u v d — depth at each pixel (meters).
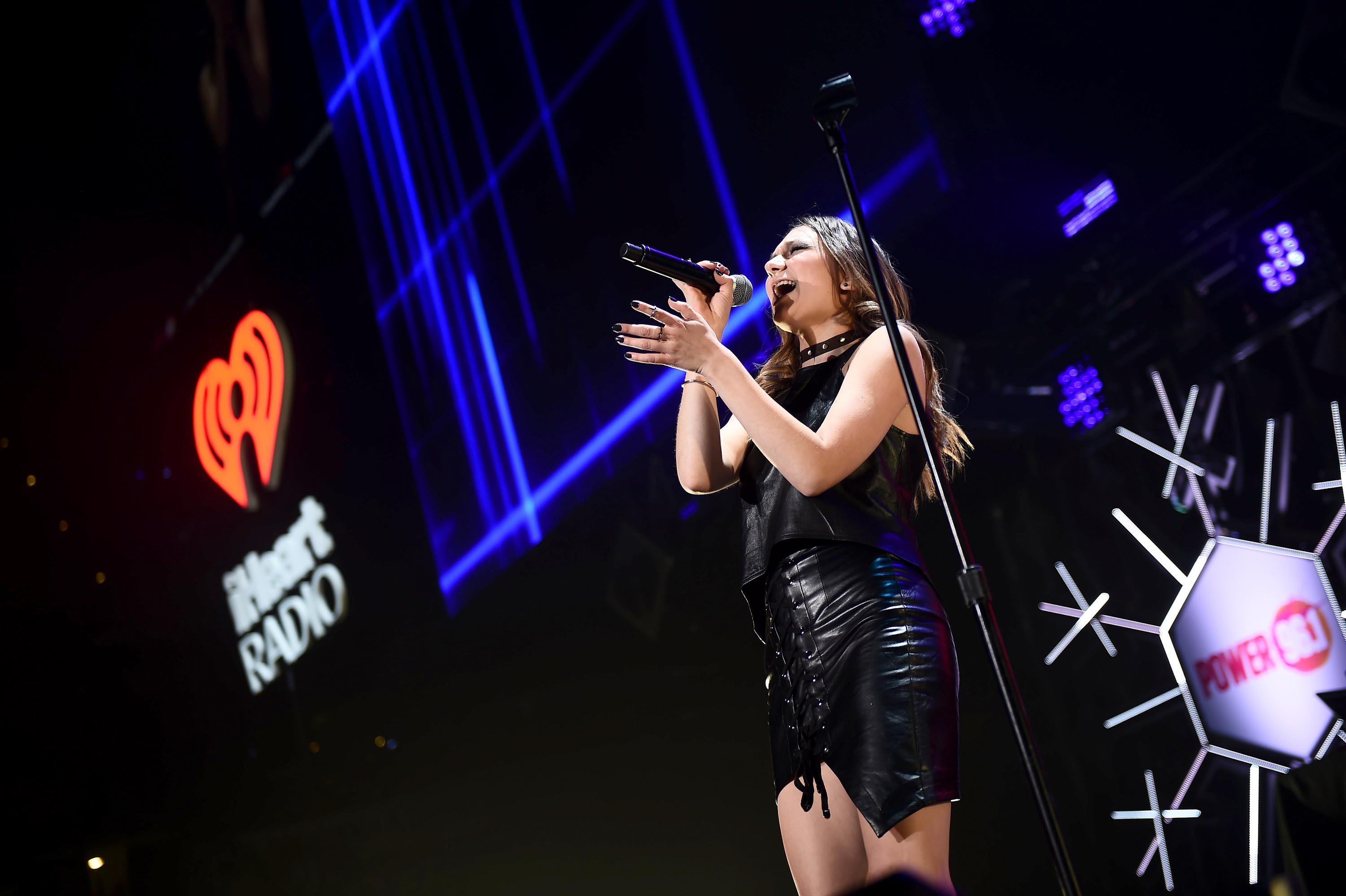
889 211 3.98
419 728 6.18
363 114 6.52
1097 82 3.76
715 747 5.58
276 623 6.88
